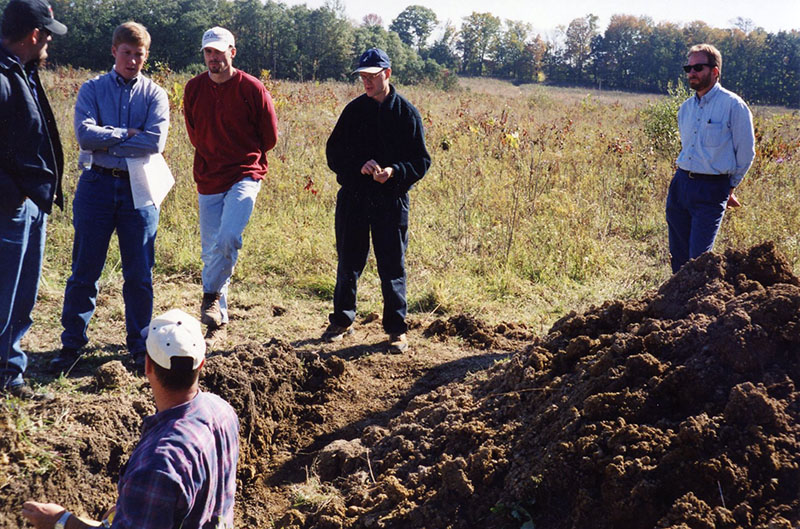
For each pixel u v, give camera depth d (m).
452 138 13.07
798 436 2.99
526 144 12.15
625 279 6.96
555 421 3.45
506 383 4.03
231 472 2.39
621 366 3.48
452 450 3.63
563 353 3.91
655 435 3.11
